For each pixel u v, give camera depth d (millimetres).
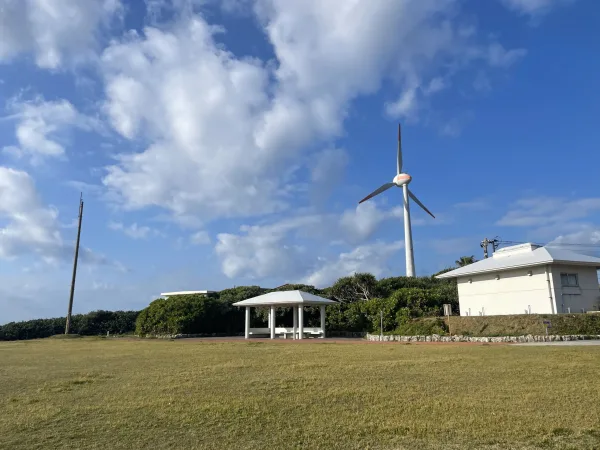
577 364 14195
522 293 30828
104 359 19891
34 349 26984
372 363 16250
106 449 7477
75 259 49656
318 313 45344
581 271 30297
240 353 21391
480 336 27469
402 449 7266
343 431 8211
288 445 7531
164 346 27688
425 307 35188
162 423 8875
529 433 7855
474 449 7219
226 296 51656
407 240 59625
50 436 8180
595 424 8234
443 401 10086
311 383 12508
